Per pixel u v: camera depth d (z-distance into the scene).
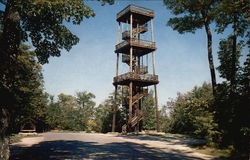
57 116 56.16
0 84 7.32
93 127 58.06
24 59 17.52
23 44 19.70
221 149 14.83
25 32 9.91
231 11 15.96
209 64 19.77
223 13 19.02
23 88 20.97
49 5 6.89
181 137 27.22
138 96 32.97
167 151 14.62
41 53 11.05
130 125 30.77
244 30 20.02
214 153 13.81
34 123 35.44
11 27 7.55
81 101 80.88
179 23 22.36
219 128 16.33
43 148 14.73
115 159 10.97
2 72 7.48
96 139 23.53
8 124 7.16
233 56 19.52
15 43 7.81
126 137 25.94
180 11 21.27
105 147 16.08
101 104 55.19
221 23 20.17
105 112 47.12
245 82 15.05
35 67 22.69
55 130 54.50
